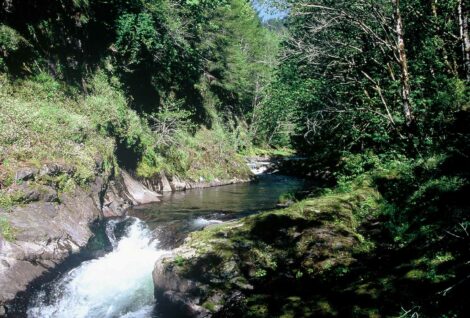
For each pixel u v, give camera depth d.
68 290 8.50
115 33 22.58
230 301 6.83
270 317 6.00
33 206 9.92
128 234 12.27
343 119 15.78
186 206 16.45
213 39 34.75
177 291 7.50
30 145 11.66
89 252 10.34
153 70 26.00
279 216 9.45
